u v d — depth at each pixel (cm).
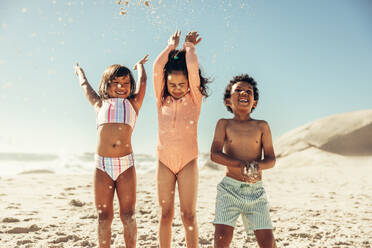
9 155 3278
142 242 348
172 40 314
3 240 331
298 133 1664
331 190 741
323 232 399
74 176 877
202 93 307
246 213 276
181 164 275
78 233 367
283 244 356
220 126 302
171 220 274
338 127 1549
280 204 579
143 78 325
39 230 373
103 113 292
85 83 335
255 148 291
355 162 1347
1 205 486
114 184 286
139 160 2525
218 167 1533
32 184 705
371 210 525
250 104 298
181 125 280
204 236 370
